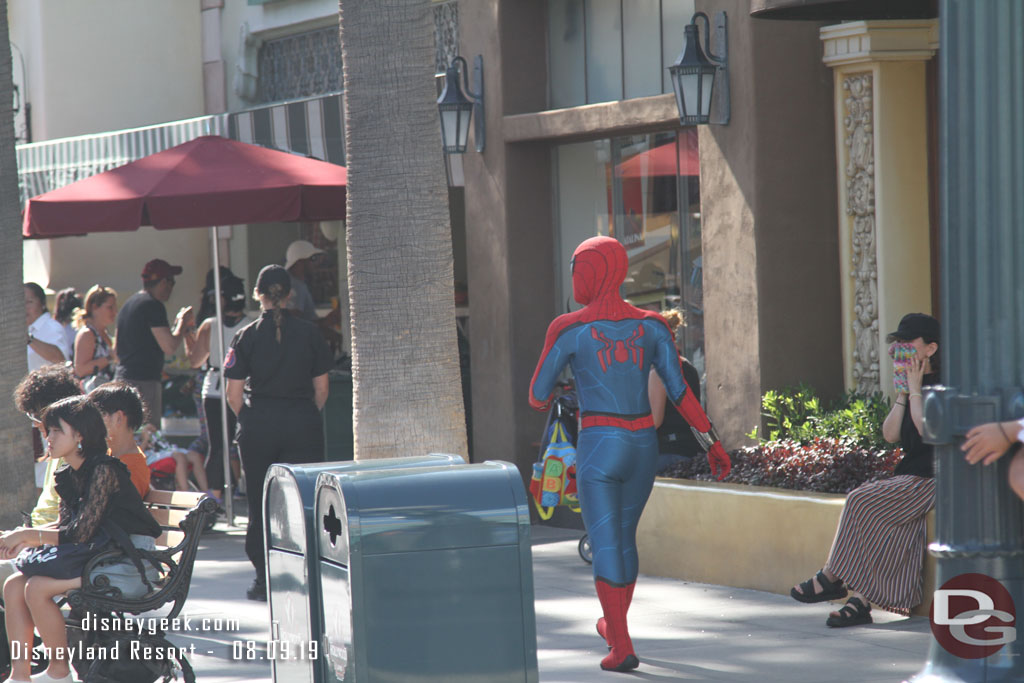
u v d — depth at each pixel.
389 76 25.66
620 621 23.95
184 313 47.19
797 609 28.72
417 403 25.67
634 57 40.34
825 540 28.92
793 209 35.12
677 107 36.69
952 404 16.22
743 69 34.97
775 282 34.97
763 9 31.12
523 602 17.45
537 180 43.34
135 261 59.78
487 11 43.12
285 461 31.89
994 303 15.91
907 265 34.38
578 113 40.31
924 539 26.88
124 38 60.34
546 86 43.38
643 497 24.17
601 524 23.80
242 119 48.69
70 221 38.66
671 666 24.22
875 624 27.02
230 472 44.88
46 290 58.50
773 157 34.91
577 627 27.91
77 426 22.72
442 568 17.14
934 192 34.72
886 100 34.12
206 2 60.81
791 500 29.78
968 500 16.30
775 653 24.95
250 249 58.72
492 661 17.30
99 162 54.56
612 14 41.00
